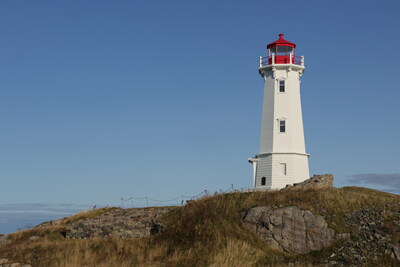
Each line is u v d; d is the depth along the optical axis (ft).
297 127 199.31
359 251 121.29
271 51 210.59
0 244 144.36
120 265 115.85
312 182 157.17
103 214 165.27
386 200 138.10
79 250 126.21
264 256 122.62
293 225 131.13
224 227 132.26
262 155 198.29
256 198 144.15
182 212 146.30
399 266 115.65
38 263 119.24
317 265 118.01
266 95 203.72
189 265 116.57
